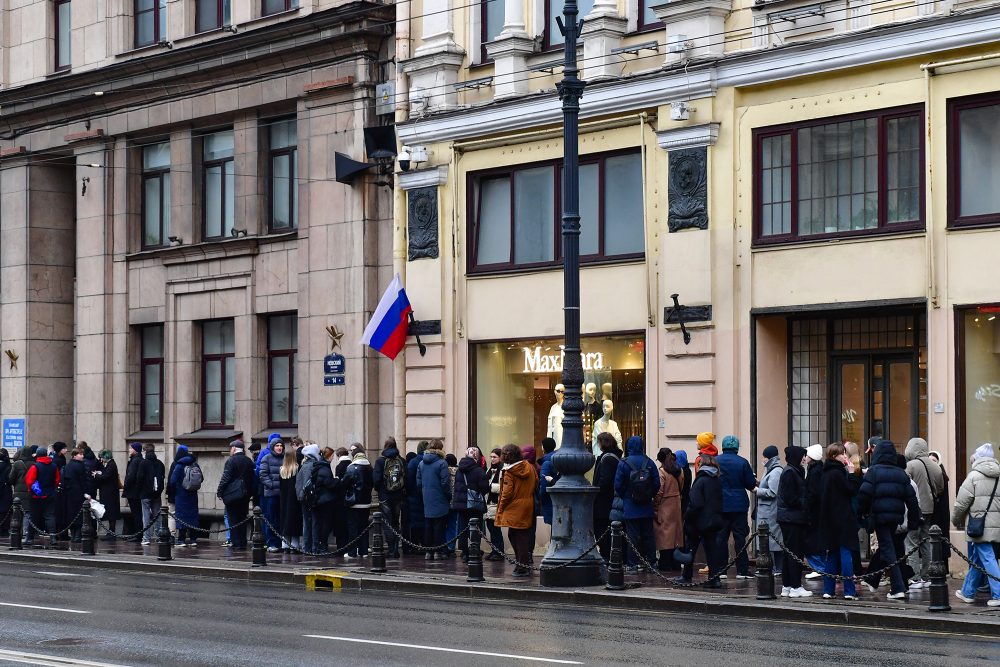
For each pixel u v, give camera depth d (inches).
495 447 1009.5
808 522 726.5
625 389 990.4
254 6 1254.3
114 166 1381.6
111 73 1355.8
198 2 1317.7
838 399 911.0
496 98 1061.8
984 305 823.1
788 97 910.4
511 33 1054.4
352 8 1146.7
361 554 1000.2
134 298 1366.9
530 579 834.2
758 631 631.2
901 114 863.1
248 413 1256.2
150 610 709.3
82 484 1174.3
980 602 693.3
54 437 1469.0
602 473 860.6
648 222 970.7
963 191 836.6
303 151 1210.6
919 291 849.5
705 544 780.6
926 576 764.6
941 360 836.0
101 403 1382.9
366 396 1154.0
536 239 1050.1
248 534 1108.5
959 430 830.5
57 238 1477.6
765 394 924.0
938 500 770.2
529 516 867.4
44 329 1466.5
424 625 649.0
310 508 990.4
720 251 934.4
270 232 1261.1
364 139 1143.0
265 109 1253.1
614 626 649.0
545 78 1047.0
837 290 883.4
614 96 986.1
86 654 555.2
